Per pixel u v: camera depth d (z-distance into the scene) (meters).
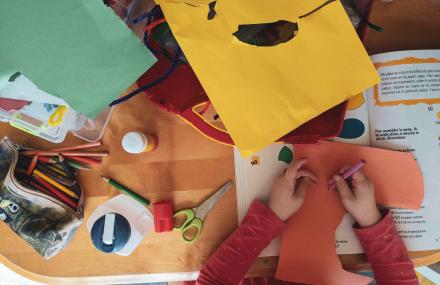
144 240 0.68
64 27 0.39
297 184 0.69
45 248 0.65
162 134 0.69
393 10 0.68
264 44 0.43
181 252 0.68
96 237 0.64
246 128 0.46
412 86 0.67
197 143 0.68
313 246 0.67
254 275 0.69
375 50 0.69
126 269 0.68
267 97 0.45
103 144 0.70
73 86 0.42
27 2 0.38
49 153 0.68
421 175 0.66
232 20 0.42
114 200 0.69
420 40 0.68
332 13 0.42
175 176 0.69
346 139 0.68
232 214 0.68
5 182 0.63
